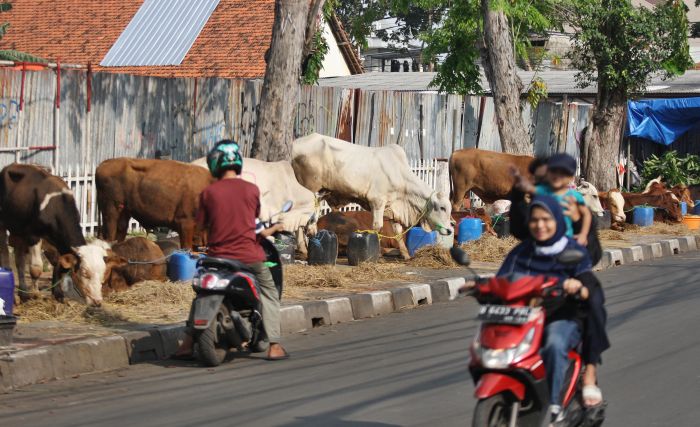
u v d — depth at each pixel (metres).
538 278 6.38
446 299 15.14
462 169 21.33
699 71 40.38
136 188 14.12
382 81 36.75
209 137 19.52
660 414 8.11
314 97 21.19
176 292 12.37
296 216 15.45
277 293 10.24
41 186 12.00
